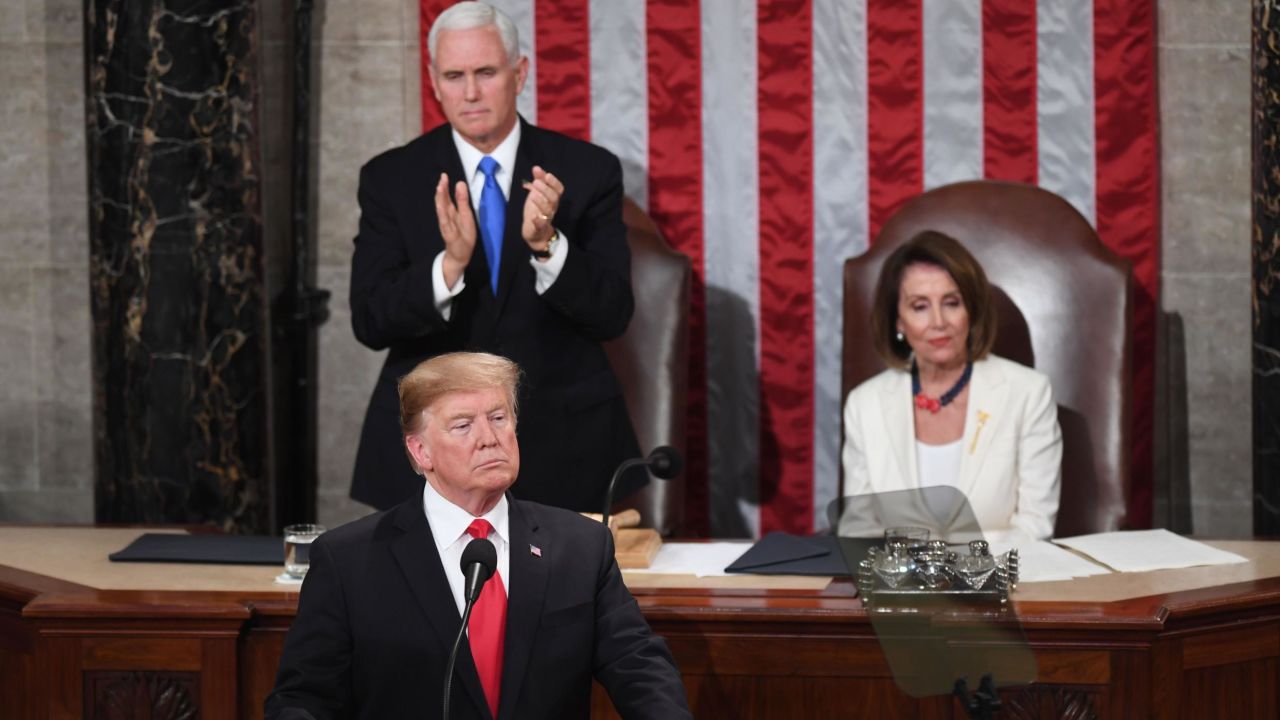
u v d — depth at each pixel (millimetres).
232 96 18484
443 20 14062
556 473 14320
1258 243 18203
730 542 14438
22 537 14734
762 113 19688
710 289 19969
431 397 10016
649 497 17891
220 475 18859
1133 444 19734
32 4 20172
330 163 20125
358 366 20422
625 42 19672
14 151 20328
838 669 11773
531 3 19625
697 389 20125
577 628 10219
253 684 11969
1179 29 19625
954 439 15883
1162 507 20250
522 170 14539
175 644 11789
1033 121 19469
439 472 10062
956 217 18016
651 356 18141
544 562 10273
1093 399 17531
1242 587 12359
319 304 20234
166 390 18766
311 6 19516
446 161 14641
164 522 18922
